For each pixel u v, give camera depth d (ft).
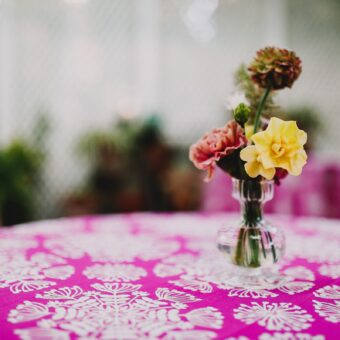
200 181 13.94
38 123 14.10
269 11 15.70
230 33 15.71
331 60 16.63
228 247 3.52
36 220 13.73
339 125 16.70
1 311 2.83
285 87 3.48
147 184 13.89
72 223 5.77
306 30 16.24
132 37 14.94
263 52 3.40
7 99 13.84
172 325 2.65
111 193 13.61
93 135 13.62
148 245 4.68
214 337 2.49
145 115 14.25
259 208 3.51
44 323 2.65
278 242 3.50
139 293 3.23
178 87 15.34
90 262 4.04
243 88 3.66
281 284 3.47
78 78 14.49
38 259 4.10
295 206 7.70
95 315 2.79
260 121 3.54
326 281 3.56
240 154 3.12
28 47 14.02
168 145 14.55
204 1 15.38
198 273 3.74
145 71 14.93
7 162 11.64
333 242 4.83
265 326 2.65
